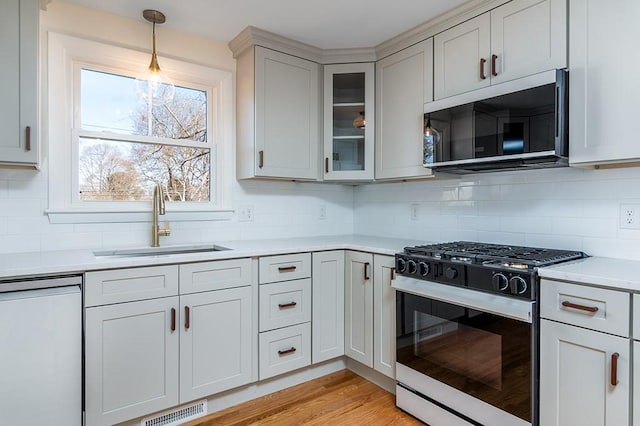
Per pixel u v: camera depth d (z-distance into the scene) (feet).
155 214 7.61
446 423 6.15
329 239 9.36
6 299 4.87
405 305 6.85
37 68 5.90
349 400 7.38
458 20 7.06
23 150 5.77
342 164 9.25
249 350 7.18
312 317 8.02
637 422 4.18
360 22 7.64
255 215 9.29
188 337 6.47
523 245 7.14
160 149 8.22
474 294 5.66
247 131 8.39
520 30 6.10
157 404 6.17
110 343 5.75
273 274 7.47
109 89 7.62
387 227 10.00
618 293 4.31
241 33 8.15
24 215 6.68
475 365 5.69
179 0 6.86
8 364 4.85
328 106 9.08
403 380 6.91
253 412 6.93
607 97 5.16
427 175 7.77
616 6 5.08
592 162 5.34
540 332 5.01
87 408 5.57
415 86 7.91
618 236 5.90
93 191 7.48
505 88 6.02
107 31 7.39
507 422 5.27
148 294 6.06
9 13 5.69
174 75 8.15
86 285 5.54
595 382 4.50
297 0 6.85
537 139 5.59
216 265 6.76
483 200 7.82
